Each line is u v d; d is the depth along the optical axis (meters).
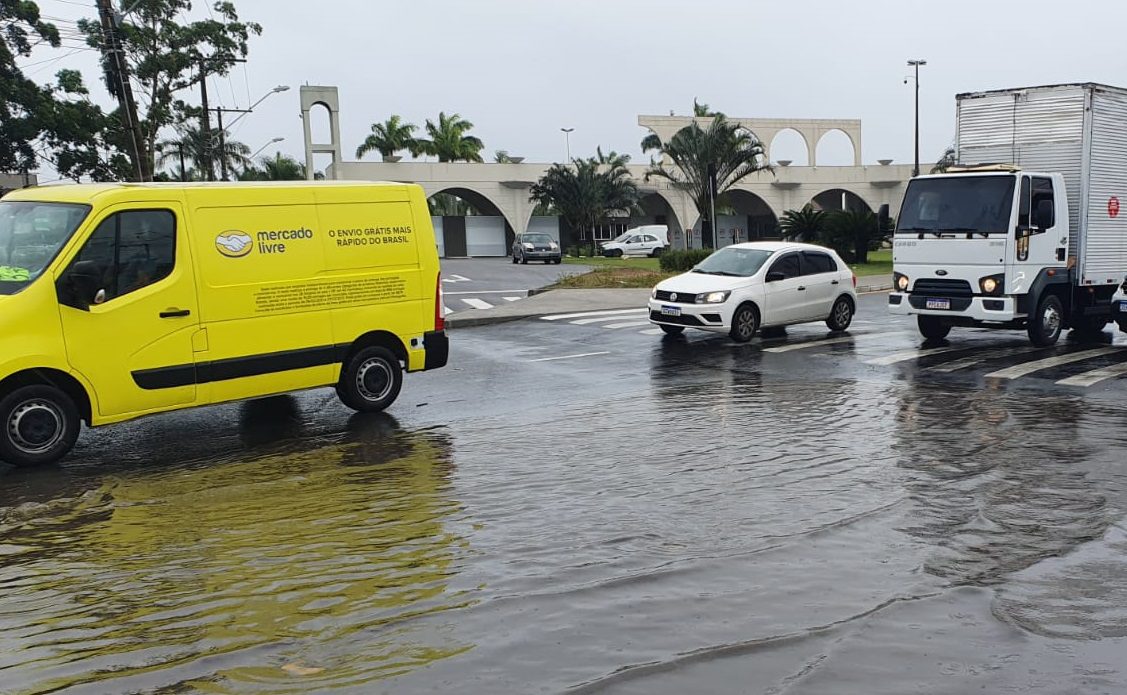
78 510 6.63
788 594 4.74
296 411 10.45
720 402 10.65
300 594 4.84
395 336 10.25
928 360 13.81
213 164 50.66
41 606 4.79
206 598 4.82
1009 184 13.96
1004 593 4.75
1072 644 4.14
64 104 38.41
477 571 5.15
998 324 15.15
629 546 5.55
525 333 17.94
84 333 8.11
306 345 9.52
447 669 3.91
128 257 8.37
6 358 7.73
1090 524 5.93
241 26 47.69
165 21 45.12
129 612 4.67
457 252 59.88
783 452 8.07
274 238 9.24
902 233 15.00
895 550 5.44
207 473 7.67
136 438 9.14
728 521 6.04
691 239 64.06
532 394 11.41
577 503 6.52
